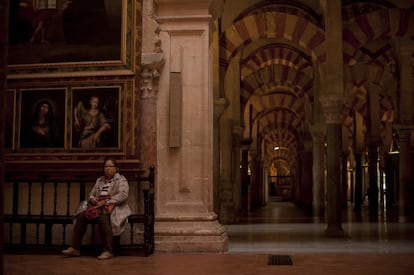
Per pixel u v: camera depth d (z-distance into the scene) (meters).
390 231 13.52
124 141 8.42
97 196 7.77
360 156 28.72
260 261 7.04
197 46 8.55
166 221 8.22
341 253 8.07
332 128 13.30
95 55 8.66
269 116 34.50
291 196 47.59
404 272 6.09
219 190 16.67
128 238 8.23
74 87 8.66
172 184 8.38
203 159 8.38
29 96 8.77
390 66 19.86
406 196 18.12
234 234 12.59
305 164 26.59
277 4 16.30
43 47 8.83
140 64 8.58
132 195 8.38
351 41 15.13
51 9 8.91
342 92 13.34
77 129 8.58
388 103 26.39
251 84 23.23
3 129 3.09
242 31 15.97
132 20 8.62
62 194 8.63
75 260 7.17
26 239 8.65
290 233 12.93
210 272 6.09
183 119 8.45
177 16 8.55
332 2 13.55
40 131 8.67
